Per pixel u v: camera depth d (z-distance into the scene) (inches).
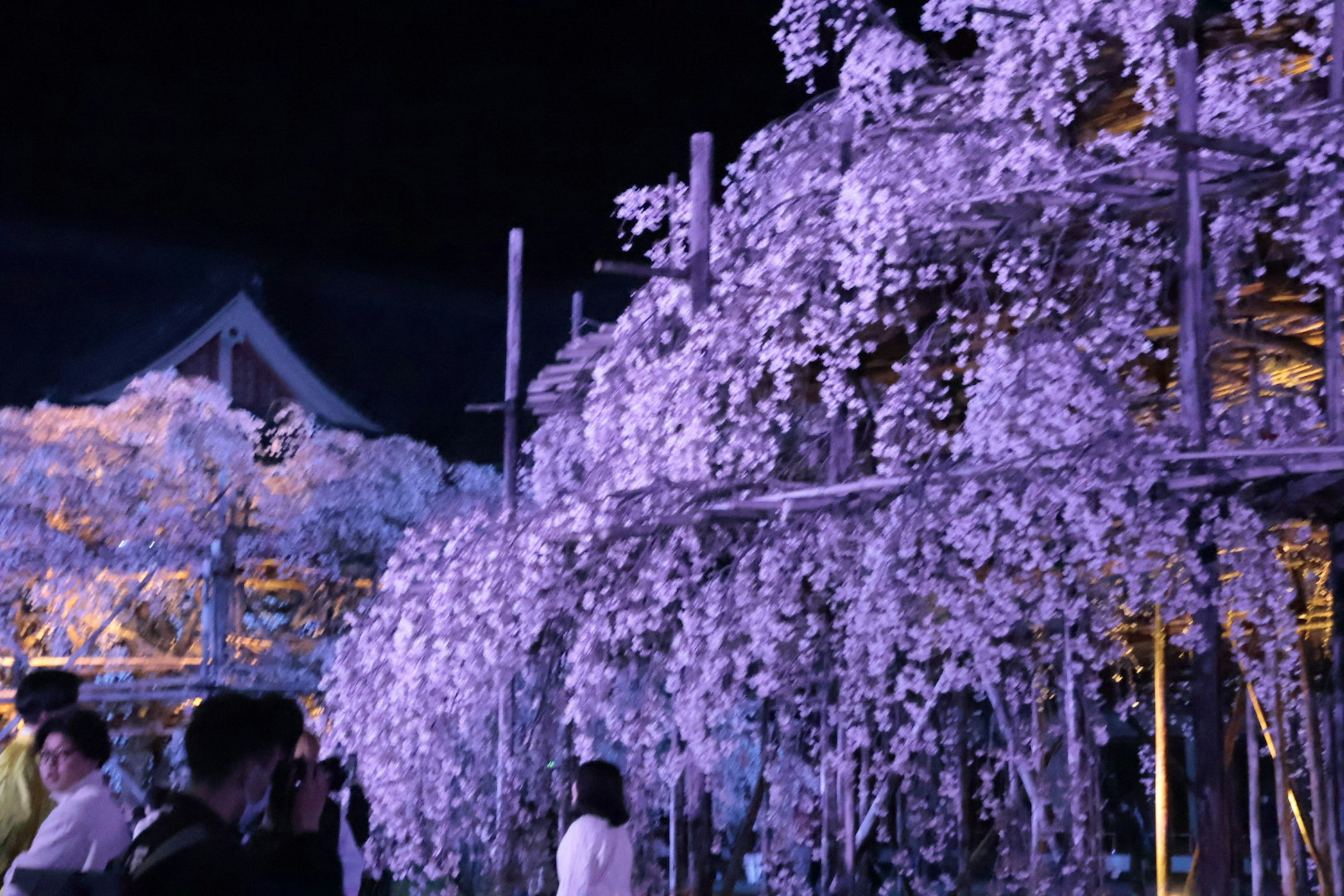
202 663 578.9
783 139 355.6
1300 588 284.4
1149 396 298.0
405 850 311.1
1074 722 239.0
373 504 687.7
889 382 333.7
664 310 341.4
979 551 230.5
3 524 599.5
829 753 268.1
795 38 343.0
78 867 133.9
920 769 258.1
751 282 307.1
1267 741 273.4
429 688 307.0
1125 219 263.9
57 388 1075.9
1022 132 293.7
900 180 291.6
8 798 155.1
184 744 103.7
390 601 340.8
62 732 140.1
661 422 315.6
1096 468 219.5
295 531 647.8
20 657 584.7
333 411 1102.4
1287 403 273.6
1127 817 353.4
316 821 122.0
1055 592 233.5
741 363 308.7
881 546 242.5
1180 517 218.1
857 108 330.3
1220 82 286.8
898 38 329.4
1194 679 212.2
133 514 628.4
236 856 94.3
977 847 300.2
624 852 192.9
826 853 275.4
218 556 600.4
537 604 295.9
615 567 291.1
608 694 289.9
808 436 337.1
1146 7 286.7
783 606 263.4
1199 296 218.4
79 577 612.1
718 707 266.1
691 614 272.1
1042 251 280.1
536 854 315.0
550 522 298.8
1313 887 304.0
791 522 266.1
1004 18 304.5
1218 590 224.7
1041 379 254.8
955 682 247.9
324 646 613.3
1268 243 265.6
